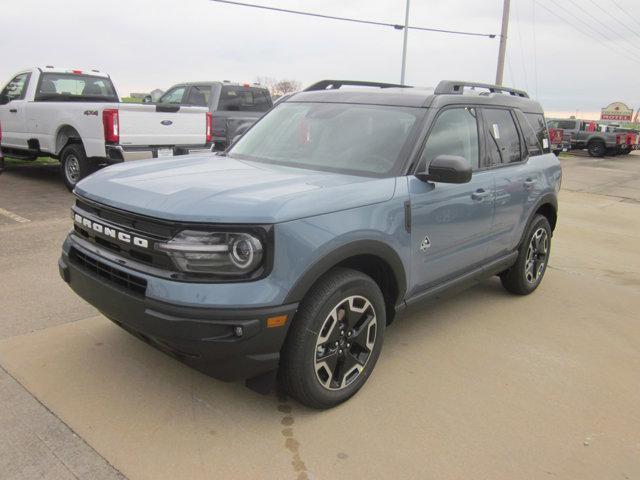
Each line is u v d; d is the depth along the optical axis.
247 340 2.62
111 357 3.60
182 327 2.58
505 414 3.25
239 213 2.61
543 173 5.12
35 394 3.15
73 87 10.30
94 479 2.51
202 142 9.28
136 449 2.73
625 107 62.84
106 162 8.66
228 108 11.73
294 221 2.70
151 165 3.65
